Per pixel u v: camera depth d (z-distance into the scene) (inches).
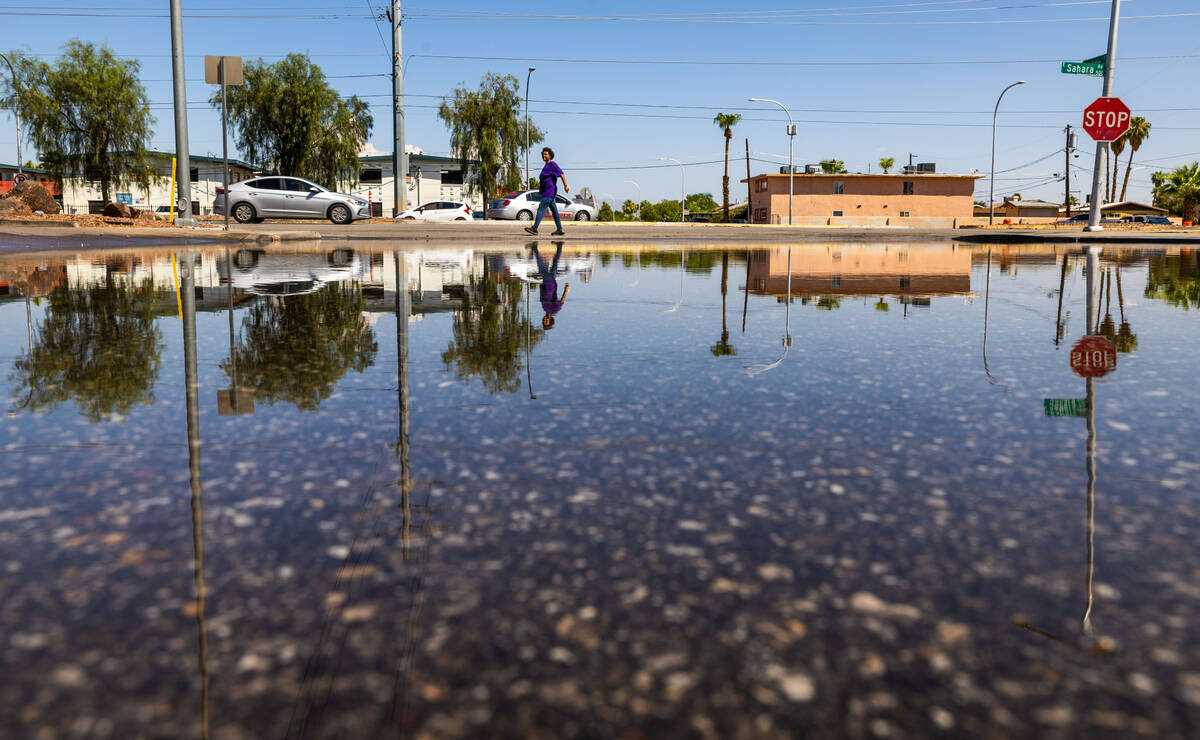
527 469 50.7
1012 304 155.9
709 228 935.7
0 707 25.8
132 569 35.7
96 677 27.5
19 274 218.5
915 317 135.0
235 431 59.0
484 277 219.3
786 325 124.4
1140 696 26.9
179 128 636.1
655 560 37.5
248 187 894.4
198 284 190.1
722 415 65.2
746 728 25.3
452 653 29.5
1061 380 80.1
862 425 61.9
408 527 41.1
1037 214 3622.0
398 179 1425.9
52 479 47.6
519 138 2055.9
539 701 26.7
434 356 93.7
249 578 35.0
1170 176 2691.9
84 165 1584.6
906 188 2586.1
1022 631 31.0
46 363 87.2
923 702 26.7
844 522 42.1
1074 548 38.5
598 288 189.9
